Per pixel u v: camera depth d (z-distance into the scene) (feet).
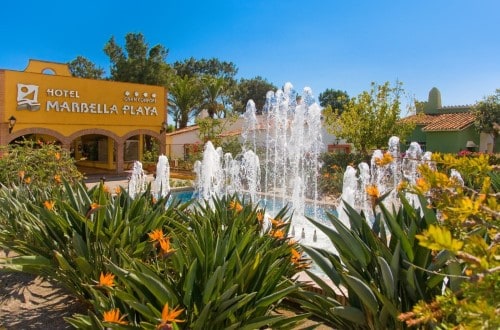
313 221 11.18
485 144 88.84
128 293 10.23
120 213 15.51
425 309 5.92
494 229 6.48
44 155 34.50
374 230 11.59
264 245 12.73
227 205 18.90
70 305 14.93
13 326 13.33
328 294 11.36
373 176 53.67
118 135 81.25
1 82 67.41
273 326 11.27
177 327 8.93
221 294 10.30
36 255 15.05
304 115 65.05
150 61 131.13
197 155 81.05
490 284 4.82
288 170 65.10
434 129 84.89
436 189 7.22
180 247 11.76
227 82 156.87
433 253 9.29
